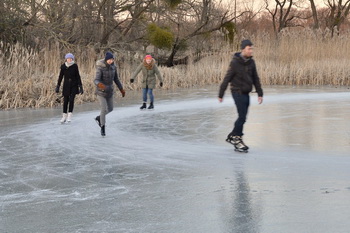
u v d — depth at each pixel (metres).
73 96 13.58
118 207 6.01
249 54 9.18
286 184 6.90
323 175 7.39
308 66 29.81
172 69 28.55
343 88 25.89
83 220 5.54
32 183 7.27
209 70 30.36
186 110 16.34
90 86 20.44
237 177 7.39
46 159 8.95
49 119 14.47
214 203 6.08
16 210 5.96
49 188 6.98
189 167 8.15
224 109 16.53
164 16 33.03
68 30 28.33
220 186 6.89
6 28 24.81
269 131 11.62
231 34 33.25
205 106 17.56
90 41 29.81
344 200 6.07
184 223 5.36
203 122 13.44
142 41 31.89
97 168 8.19
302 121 13.28
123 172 7.88
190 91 24.58
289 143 10.08
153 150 9.66
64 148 9.97
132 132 11.88
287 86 27.83
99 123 11.45
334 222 5.27
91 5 29.97
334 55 31.02
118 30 31.91
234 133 9.39
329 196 6.25
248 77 9.23
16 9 24.80
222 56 32.16
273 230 5.07
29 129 12.54
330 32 31.97
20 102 17.73
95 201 6.29
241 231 5.07
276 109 16.22
